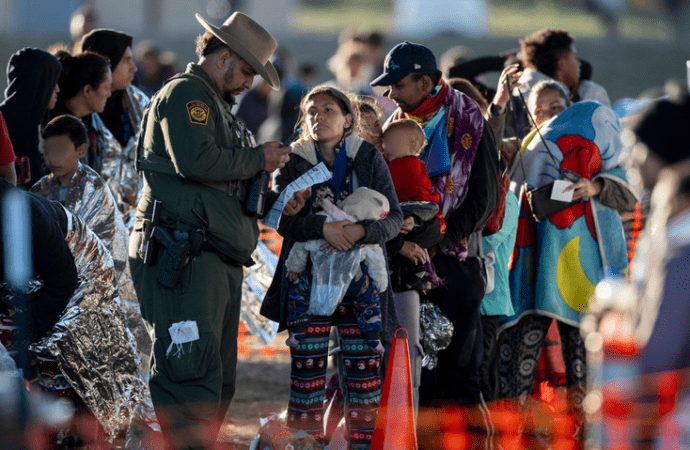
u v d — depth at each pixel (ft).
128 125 63.93
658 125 30.96
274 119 132.26
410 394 44.98
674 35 321.93
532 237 57.98
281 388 74.13
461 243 51.85
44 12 299.58
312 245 46.19
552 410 59.06
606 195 56.34
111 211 51.47
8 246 38.34
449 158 51.11
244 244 45.19
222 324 45.60
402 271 49.39
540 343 58.54
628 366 29.58
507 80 55.72
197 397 43.88
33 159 55.57
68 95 57.88
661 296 28.35
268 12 322.34
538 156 58.18
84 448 49.62
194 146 42.45
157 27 313.94
